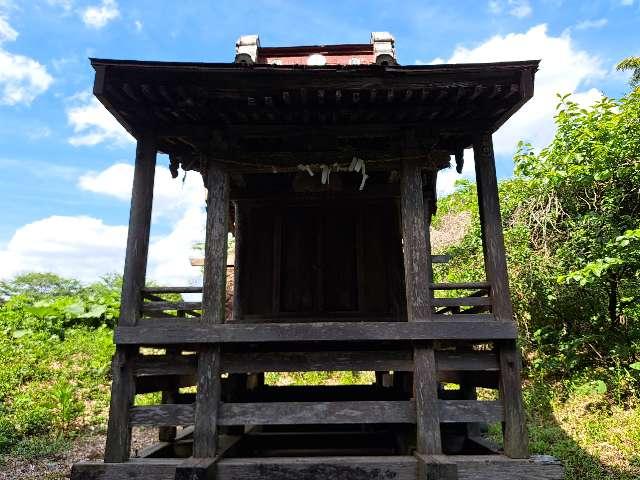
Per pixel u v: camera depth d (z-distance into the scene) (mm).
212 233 4871
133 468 4227
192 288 4875
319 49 6633
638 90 7789
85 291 26234
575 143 7953
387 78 4418
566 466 6027
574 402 8328
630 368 8031
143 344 4570
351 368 4586
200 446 4336
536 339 9477
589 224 8422
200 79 4418
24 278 28750
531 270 9477
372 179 6688
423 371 4480
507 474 4172
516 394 4484
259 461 4293
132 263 4824
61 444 7723
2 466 6738
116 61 4281
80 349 13062
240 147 5344
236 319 6125
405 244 4852
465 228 14883
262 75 4391
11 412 8891
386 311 6051
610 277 8117
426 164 5168
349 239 6348
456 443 5715
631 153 7488
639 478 5527
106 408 9750
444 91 4539
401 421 4430
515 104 4645
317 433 6027
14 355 11953
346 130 5109
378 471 4211
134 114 4977
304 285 6227
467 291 11445
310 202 6426
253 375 7289
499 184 11562
